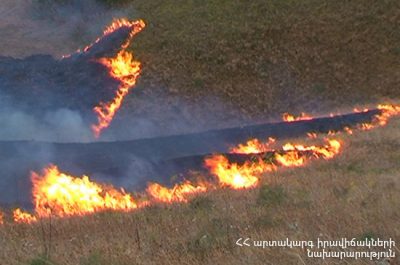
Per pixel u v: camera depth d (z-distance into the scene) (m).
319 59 135.62
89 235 36.78
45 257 27.78
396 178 52.81
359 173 61.56
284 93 130.12
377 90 129.25
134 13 146.88
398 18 141.75
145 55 135.38
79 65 127.94
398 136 87.25
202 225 35.62
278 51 136.75
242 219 36.91
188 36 139.75
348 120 109.56
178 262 26.84
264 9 144.62
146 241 31.86
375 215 32.53
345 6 144.50
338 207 37.81
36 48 140.62
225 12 145.12
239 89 130.25
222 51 136.62
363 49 137.00
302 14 143.25
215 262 26.14
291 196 46.66
